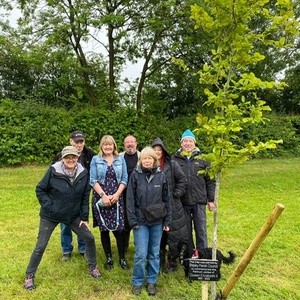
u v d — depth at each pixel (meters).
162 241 4.59
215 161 3.04
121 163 4.41
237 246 5.44
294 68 20.50
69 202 3.87
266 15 3.02
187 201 4.48
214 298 3.28
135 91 16.69
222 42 3.10
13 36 13.67
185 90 18.73
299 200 8.79
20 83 20.52
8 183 10.04
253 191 9.95
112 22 11.91
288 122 18.52
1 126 12.87
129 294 3.90
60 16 12.95
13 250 5.07
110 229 4.35
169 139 15.41
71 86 18.19
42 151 13.17
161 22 13.07
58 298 3.78
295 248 5.34
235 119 3.10
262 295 3.94
